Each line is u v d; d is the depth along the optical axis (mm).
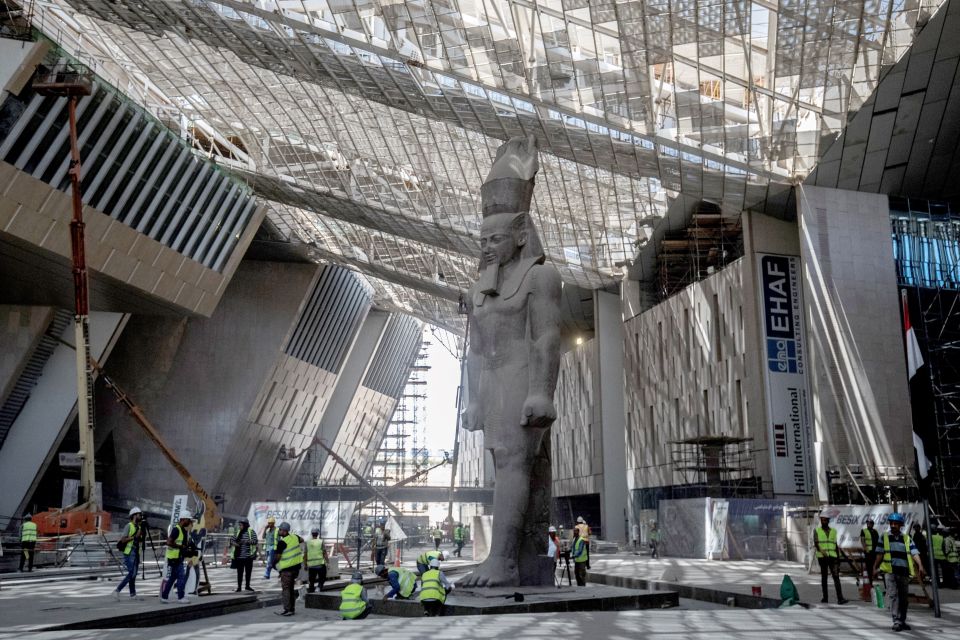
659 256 49500
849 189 34000
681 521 33406
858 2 25875
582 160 38469
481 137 41688
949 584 18984
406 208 48812
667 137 32562
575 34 30391
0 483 42531
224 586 20750
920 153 32125
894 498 31188
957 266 34656
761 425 35781
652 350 49781
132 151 35844
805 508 29062
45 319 41281
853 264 33531
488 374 15945
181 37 37000
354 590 14000
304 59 36094
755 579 21250
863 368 32781
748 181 35156
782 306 36906
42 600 16469
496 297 16078
